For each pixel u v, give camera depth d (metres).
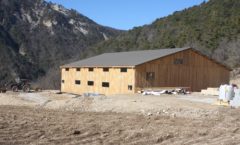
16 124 15.21
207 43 83.62
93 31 176.50
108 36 181.25
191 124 17.19
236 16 90.56
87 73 44.56
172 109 21.41
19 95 35.25
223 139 14.23
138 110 21.19
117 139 13.61
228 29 86.31
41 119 16.84
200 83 42.47
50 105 24.47
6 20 147.25
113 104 23.16
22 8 162.00
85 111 21.16
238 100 24.03
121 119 17.84
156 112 20.55
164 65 39.94
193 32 90.56
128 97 28.56
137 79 38.19
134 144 13.05
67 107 22.98
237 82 56.06
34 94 37.84
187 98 29.33
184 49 41.25
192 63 41.97
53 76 81.25
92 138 13.61
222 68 44.06
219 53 77.00
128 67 38.62
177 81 40.81
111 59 44.44
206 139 14.18
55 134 13.91
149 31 109.88
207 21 96.19
